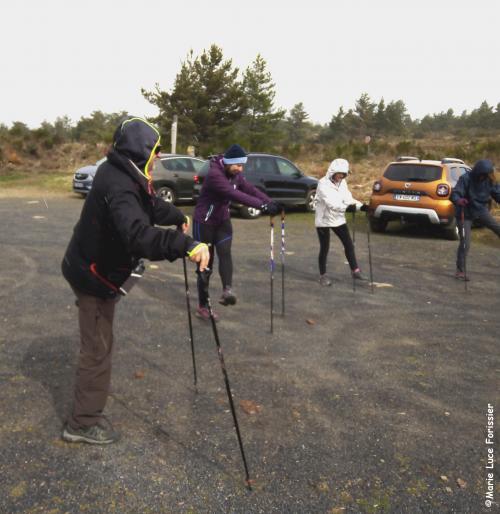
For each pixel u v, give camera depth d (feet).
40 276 23.40
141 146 9.54
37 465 9.82
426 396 13.19
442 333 17.85
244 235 37.76
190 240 9.21
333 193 22.94
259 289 22.72
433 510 9.08
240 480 9.66
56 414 11.67
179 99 118.73
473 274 27.02
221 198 18.15
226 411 12.10
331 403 12.67
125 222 9.12
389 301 21.58
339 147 102.94
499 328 18.54
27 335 16.17
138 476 9.64
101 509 8.75
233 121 123.95
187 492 9.27
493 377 14.43
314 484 9.64
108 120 224.53
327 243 23.52
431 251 33.22
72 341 15.84
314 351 15.92
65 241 32.30
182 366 14.42
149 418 11.68
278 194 48.34
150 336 16.53
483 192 24.94
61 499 8.94
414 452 10.75
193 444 10.75
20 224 38.42
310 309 20.11
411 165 38.04
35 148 93.91
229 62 122.42
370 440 11.12
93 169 58.13
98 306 10.27
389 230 41.83
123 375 13.70
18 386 12.85
